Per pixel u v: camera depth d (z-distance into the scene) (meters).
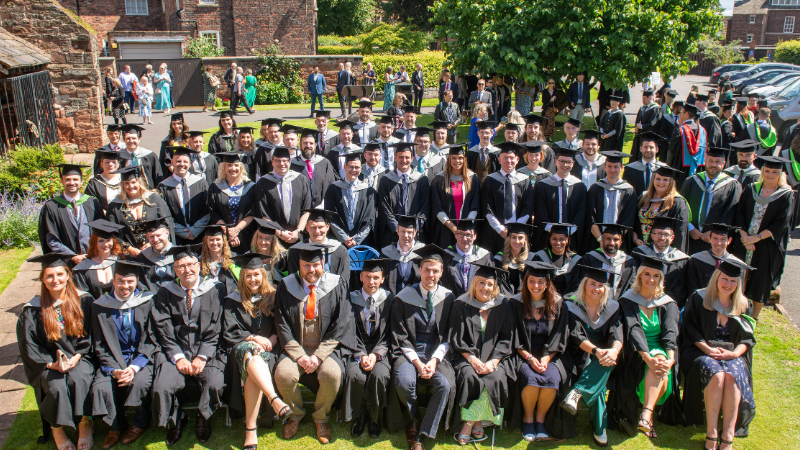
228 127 7.78
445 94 11.66
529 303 4.76
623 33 11.92
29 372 4.38
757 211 5.94
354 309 4.98
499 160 6.60
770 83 21.25
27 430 4.61
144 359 4.62
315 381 4.72
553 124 12.29
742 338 4.64
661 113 10.22
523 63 11.98
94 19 26.23
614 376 4.82
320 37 33.38
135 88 18.11
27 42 12.11
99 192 6.24
